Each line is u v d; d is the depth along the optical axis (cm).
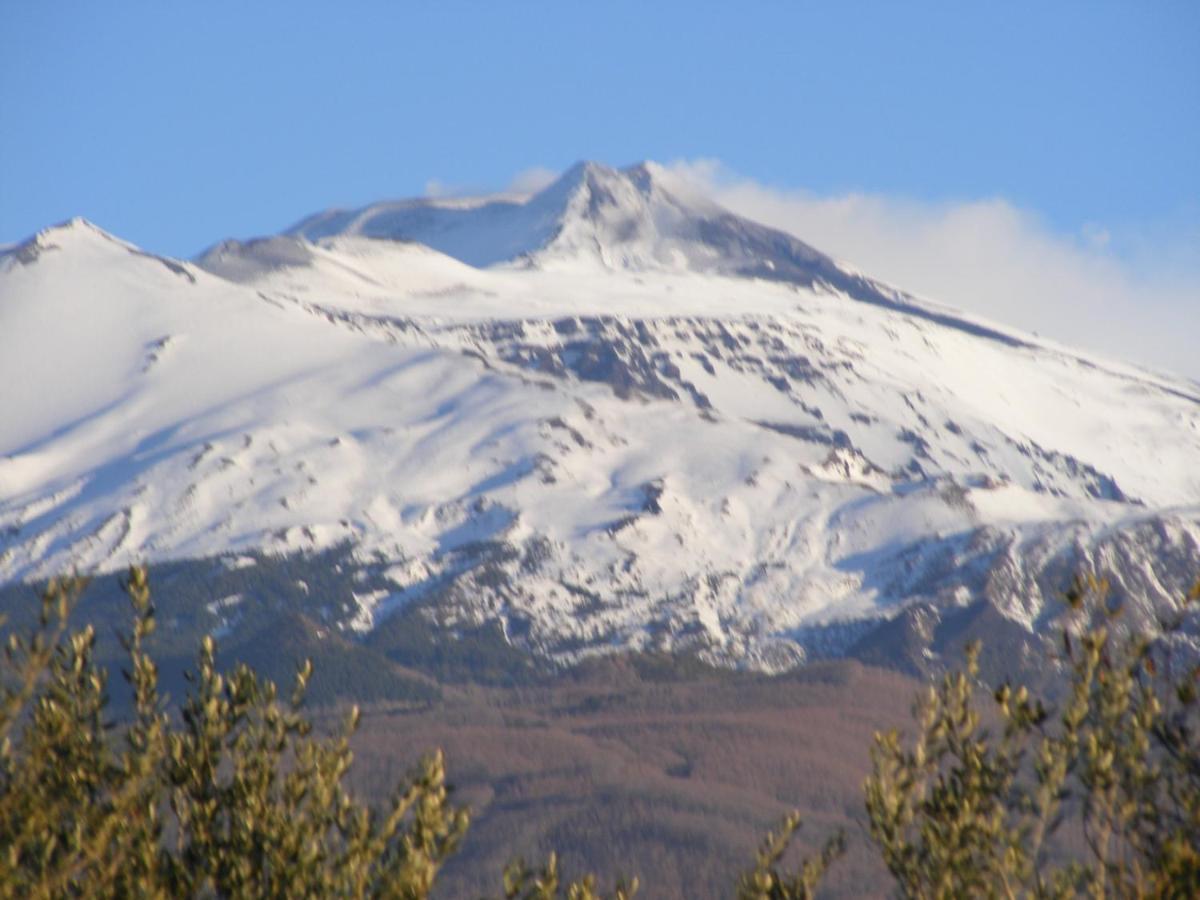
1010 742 6875
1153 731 6569
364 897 6912
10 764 6931
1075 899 6519
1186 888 6159
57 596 6956
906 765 7044
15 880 6431
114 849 6819
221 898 6912
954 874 6662
